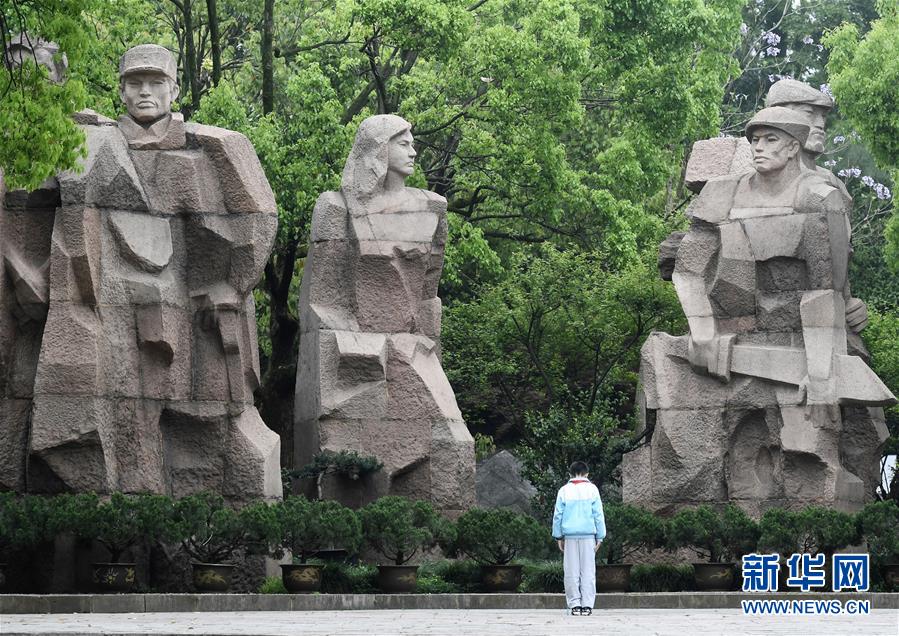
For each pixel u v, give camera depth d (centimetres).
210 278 2106
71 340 1977
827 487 2238
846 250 2303
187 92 2953
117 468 2002
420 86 2950
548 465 2567
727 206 2345
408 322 2344
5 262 2008
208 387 2088
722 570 2103
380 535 1977
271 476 2105
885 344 2947
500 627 1447
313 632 1370
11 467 1986
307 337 2352
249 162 2133
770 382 2288
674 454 2327
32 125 1716
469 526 2022
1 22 1794
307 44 3052
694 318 2338
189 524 1881
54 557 1934
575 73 2902
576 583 1695
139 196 2050
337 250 2338
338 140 2692
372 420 2297
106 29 2752
